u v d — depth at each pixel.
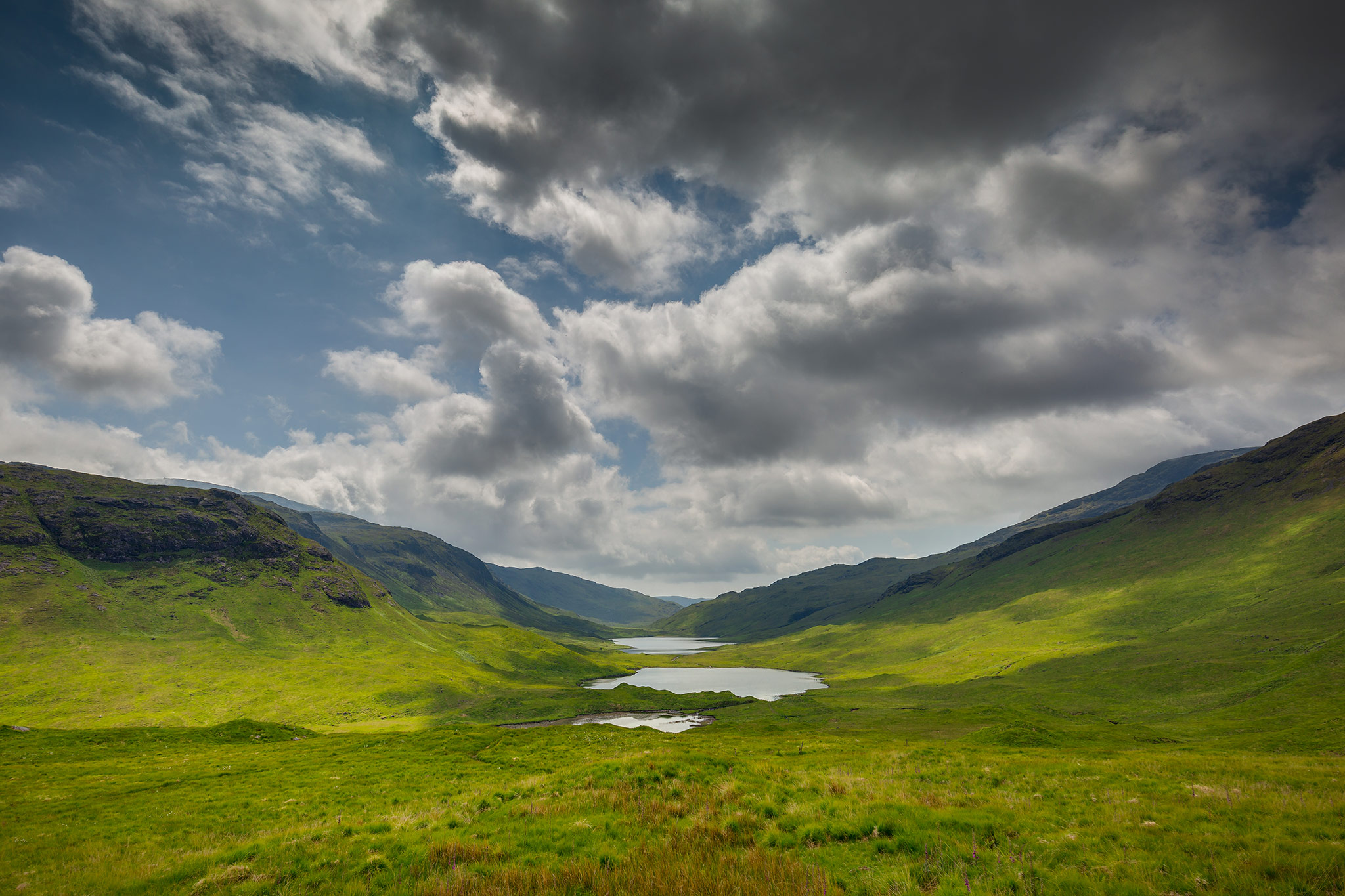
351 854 17.03
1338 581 166.00
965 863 13.55
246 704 145.00
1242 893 11.03
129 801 38.25
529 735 65.06
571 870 13.89
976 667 181.75
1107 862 13.03
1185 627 175.25
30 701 136.88
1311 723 65.12
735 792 20.98
